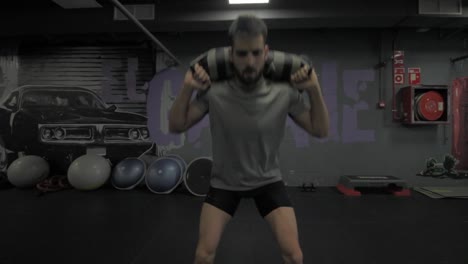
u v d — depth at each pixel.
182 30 4.09
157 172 3.88
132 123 4.45
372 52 4.25
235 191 1.18
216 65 1.02
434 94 3.94
